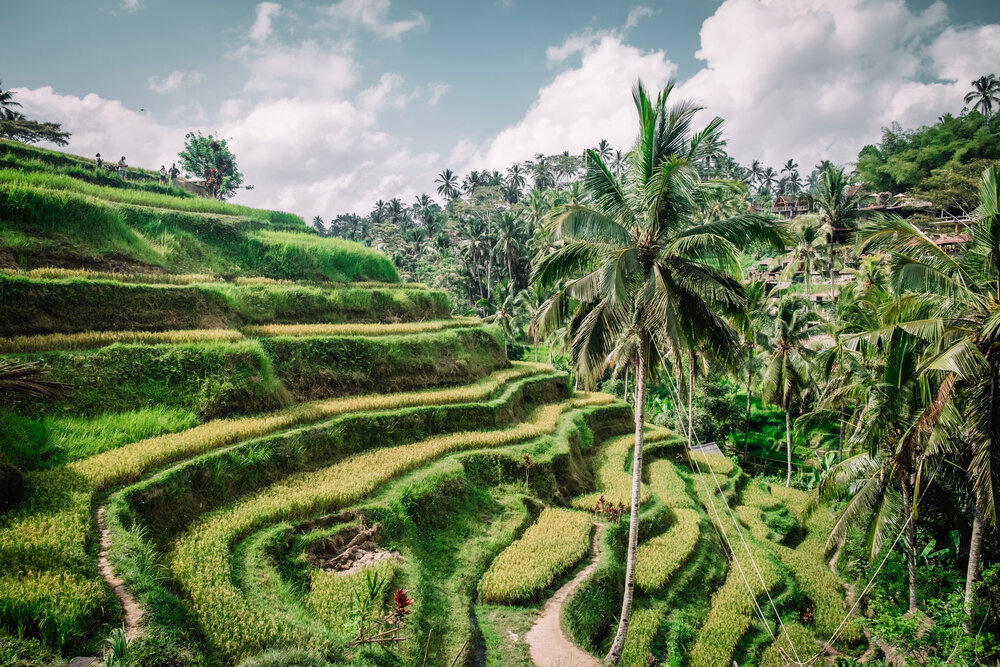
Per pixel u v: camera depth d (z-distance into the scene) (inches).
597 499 1178.0
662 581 951.0
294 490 859.4
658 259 689.0
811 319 1572.3
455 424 1273.4
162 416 909.2
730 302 665.0
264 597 613.6
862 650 937.5
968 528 920.9
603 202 714.2
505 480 1141.1
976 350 558.3
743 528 1270.9
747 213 659.4
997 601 783.1
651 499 1230.9
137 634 471.5
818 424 1142.3
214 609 560.7
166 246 1414.9
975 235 652.7
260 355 1101.7
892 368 732.7
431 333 1563.7
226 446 872.3
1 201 1114.1
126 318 1071.6
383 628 629.3
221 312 1250.6
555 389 1765.5
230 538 697.0
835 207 1999.3
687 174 636.7
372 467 986.1
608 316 668.7
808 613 992.9
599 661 706.2
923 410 669.9
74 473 698.8
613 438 1647.4
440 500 968.3
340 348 1307.8
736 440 2065.7
